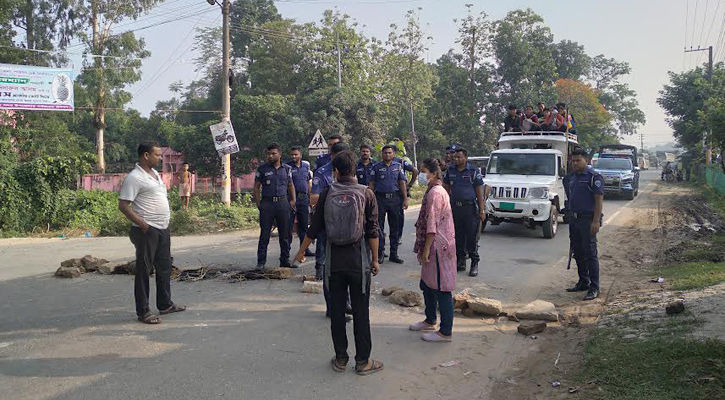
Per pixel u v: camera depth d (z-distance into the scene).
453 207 8.25
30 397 3.85
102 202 17.89
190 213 14.33
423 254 5.11
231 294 6.83
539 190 11.93
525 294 7.15
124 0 33.97
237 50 55.81
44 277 8.02
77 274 7.98
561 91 53.91
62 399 3.82
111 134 49.06
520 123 16.08
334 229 4.30
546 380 4.32
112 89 34.47
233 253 10.05
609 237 12.52
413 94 41.00
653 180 44.91
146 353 4.75
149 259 5.66
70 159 16.89
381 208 8.83
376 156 27.27
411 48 41.25
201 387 4.05
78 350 4.82
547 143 14.44
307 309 6.16
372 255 4.51
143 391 3.97
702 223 14.88
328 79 40.28
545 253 10.24
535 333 5.51
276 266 8.73
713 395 3.59
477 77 42.03
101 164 35.00
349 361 4.61
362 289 4.34
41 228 16.16
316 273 7.43
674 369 4.07
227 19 16.97
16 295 6.88
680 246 10.75
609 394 3.86
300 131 27.47
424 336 5.20
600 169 25.28
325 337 5.22
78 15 32.44
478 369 4.55
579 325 5.77
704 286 6.69
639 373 4.14
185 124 56.53
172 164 42.97
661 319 5.45
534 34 44.91
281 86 45.47
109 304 6.39
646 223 15.21
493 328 5.68
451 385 4.21
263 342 5.06
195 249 10.56
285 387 4.07
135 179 5.52
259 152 30.20
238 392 3.97
